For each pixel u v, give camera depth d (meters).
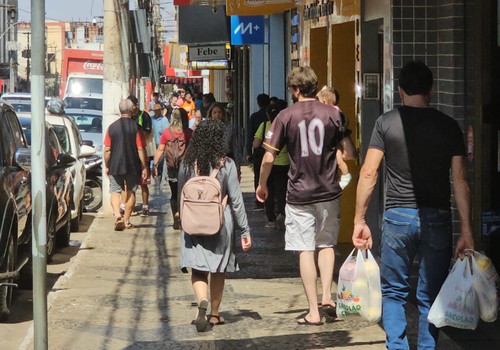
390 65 20.20
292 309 18.84
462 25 18.72
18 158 20.02
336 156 17.44
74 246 30.64
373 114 23.84
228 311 18.84
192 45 52.97
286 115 17.05
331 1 27.62
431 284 13.34
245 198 40.72
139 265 25.11
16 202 19.92
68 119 34.81
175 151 30.92
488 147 17.95
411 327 16.62
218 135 16.91
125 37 36.06
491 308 13.05
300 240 17.19
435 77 19.83
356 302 13.79
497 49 17.83
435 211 13.18
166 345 16.30
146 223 34.06
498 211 17.91
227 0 33.44
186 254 16.91
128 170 32.03
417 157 13.16
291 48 39.12
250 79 56.88
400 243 13.27
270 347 15.90
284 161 28.92
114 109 35.81
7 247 18.83
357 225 13.56
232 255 17.11
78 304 19.92
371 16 22.59
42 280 12.04
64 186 28.86
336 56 27.44
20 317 19.84
